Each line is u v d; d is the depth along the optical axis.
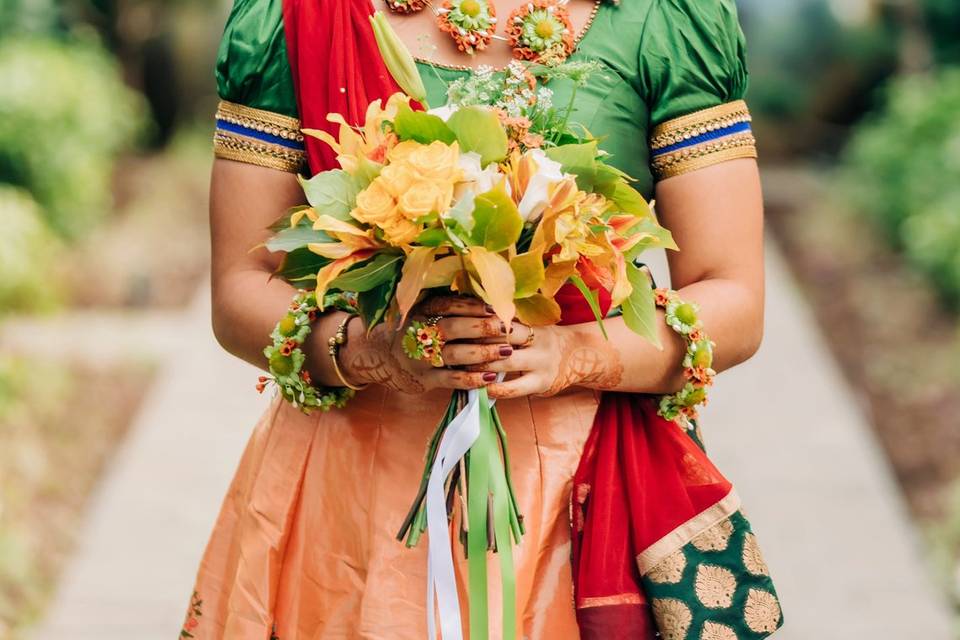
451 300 2.24
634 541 2.48
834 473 6.56
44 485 6.48
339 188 2.21
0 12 10.89
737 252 2.52
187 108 15.93
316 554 2.52
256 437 2.69
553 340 2.34
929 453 7.41
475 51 2.49
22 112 9.87
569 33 2.47
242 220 2.58
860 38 18.09
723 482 2.49
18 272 8.80
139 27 15.59
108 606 5.39
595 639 2.43
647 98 2.52
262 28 2.54
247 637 2.51
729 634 2.45
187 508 6.28
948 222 9.73
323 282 2.15
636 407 2.54
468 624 2.40
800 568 5.63
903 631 5.13
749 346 2.52
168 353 8.49
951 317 9.57
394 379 2.35
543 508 2.45
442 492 2.35
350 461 2.50
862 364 9.07
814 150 18.16
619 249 2.25
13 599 5.36
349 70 2.46
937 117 11.38
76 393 7.67
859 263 11.44
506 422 2.47
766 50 18.55
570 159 2.26
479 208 2.10
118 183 13.52
